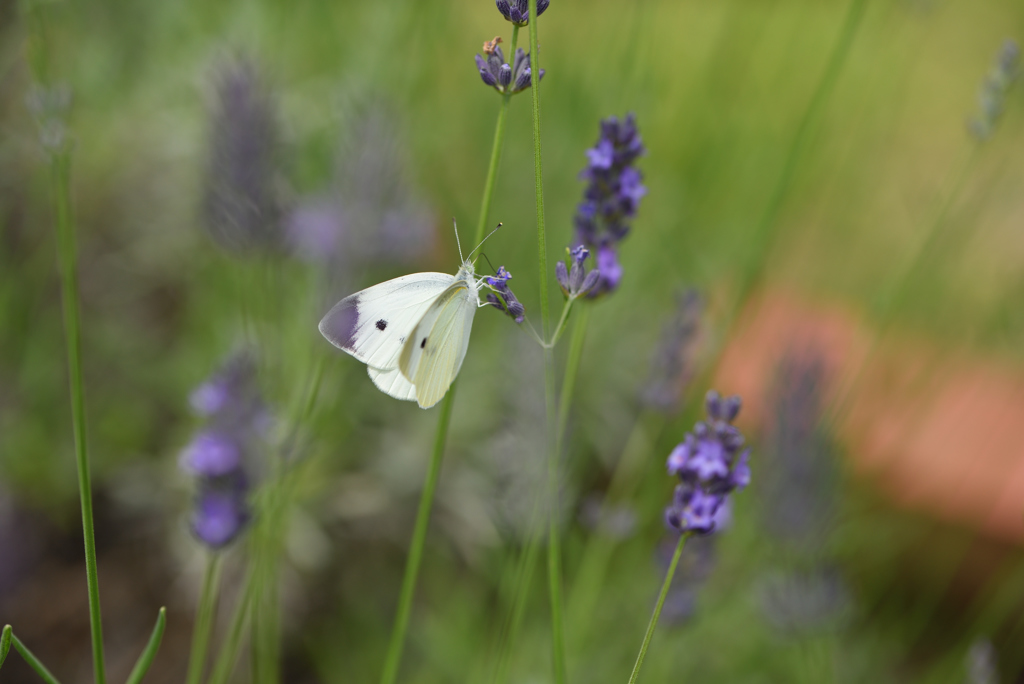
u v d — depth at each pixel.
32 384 0.61
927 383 0.61
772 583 0.56
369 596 0.60
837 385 0.57
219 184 0.55
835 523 0.56
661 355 0.56
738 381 0.62
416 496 0.61
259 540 0.53
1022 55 0.57
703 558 0.54
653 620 0.47
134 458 0.61
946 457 0.62
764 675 0.59
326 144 0.62
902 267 0.58
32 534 0.60
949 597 0.62
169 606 0.60
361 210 0.57
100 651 0.48
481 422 0.61
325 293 0.57
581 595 0.57
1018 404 0.62
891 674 0.61
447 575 0.61
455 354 0.53
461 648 0.58
